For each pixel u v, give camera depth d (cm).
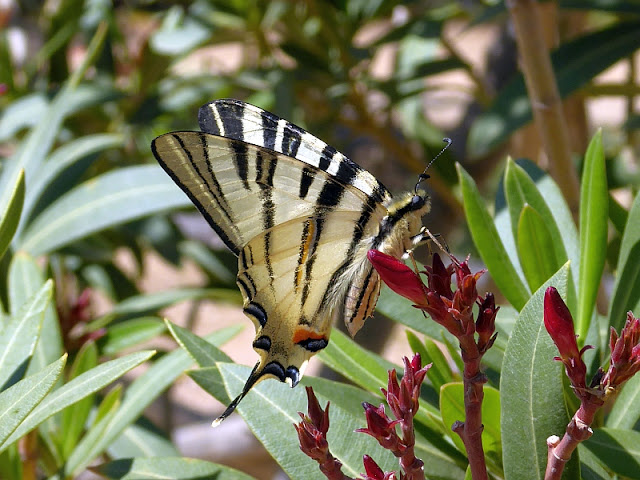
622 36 55
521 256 47
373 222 46
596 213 46
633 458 44
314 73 68
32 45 82
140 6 79
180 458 47
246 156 46
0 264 53
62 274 58
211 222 46
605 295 52
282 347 46
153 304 56
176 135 45
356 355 46
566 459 42
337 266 47
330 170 46
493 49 78
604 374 42
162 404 70
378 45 68
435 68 68
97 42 54
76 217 52
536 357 43
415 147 82
